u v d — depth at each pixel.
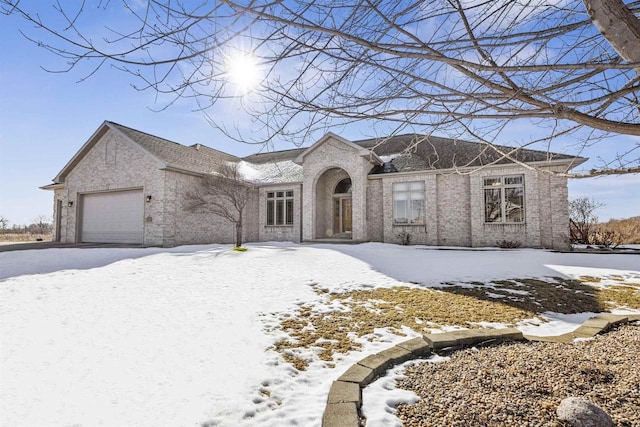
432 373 3.57
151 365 3.99
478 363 3.71
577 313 6.04
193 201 17.12
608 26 1.68
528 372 3.37
